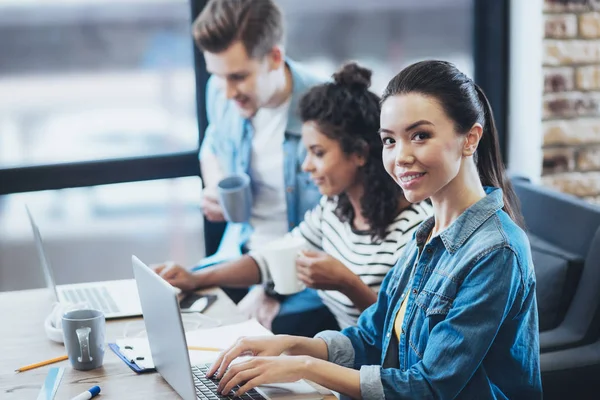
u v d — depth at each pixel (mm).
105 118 3252
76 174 3164
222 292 2451
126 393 1734
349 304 2438
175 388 1718
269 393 1697
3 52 3141
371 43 3432
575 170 3396
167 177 3268
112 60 3232
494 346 1696
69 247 3293
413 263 1862
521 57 3391
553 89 3316
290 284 2350
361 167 2404
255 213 3113
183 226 3367
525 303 1693
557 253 2576
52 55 3182
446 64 1703
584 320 2488
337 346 1915
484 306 1629
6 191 3115
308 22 3355
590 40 3320
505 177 1852
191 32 3246
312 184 3010
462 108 1668
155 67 3258
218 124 3125
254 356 1811
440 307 1697
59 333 2041
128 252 3344
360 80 2418
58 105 3209
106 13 3201
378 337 1945
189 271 2488
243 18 2859
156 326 1733
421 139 1662
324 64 3406
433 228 1844
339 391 1686
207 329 2096
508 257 1649
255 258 2611
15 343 2055
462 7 3484
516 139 3467
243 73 2912
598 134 3387
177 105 3287
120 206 3295
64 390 1762
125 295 2387
